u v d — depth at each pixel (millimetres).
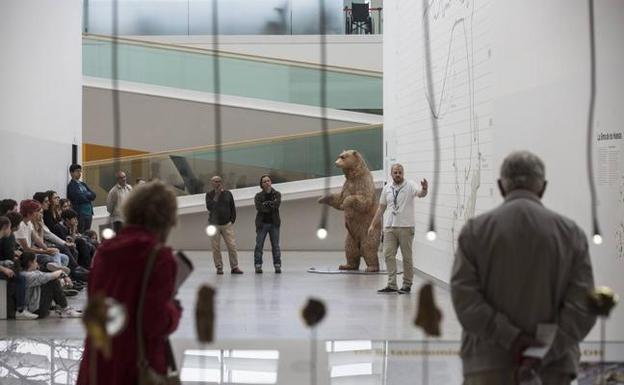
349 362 6652
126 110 18859
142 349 3596
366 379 6074
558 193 7480
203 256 17422
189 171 18547
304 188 18562
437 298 10312
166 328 3623
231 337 7656
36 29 11602
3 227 8789
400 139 14617
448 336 7816
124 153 18859
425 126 12648
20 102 10836
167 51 18906
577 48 7008
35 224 9906
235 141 18984
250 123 19047
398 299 10453
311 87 19047
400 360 6738
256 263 13961
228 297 10711
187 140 18922
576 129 7039
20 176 10859
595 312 3719
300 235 18922
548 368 3855
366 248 13883
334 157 18484
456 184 10852
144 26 19156
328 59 19203
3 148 10125
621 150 6441
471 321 3709
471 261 3773
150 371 3588
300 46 19203
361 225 13906
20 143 10836
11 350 7219
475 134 9953
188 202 18422
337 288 11688
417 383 5988
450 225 11180
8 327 8352
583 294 3730
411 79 13609
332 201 14094
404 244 10992
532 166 3826
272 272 14156
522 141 8328
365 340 7574
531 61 8055
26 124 11102
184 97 18891
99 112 18906
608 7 6637
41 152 11867
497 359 3766
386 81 16062
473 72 10016
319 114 18984
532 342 3676
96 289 3688
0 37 10008
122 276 3633
